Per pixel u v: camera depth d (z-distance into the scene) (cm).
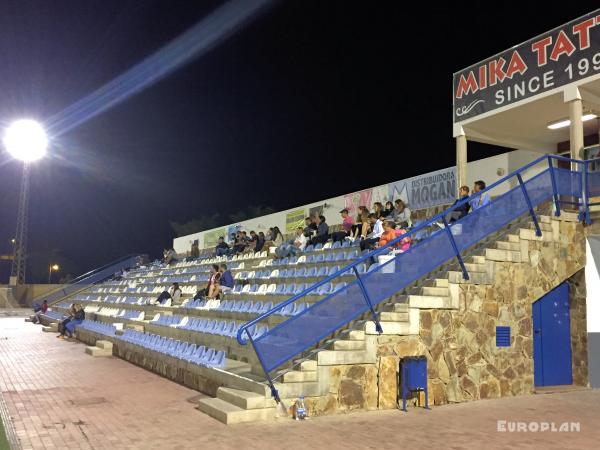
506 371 970
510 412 824
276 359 772
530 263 1034
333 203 2228
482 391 935
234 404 770
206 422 727
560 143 1656
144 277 2908
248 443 629
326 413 786
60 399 875
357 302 856
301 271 1499
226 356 1051
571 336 1120
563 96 1248
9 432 669
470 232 1000
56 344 1772
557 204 1106
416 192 1861
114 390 959
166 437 651
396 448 618
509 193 1062
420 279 984
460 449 618
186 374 1009
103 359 1398
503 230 1077
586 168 1159
